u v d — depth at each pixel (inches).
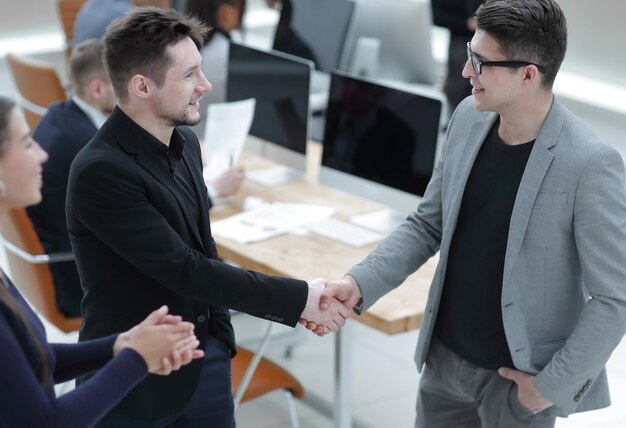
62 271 148.4
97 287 97.1
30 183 75.0
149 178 94.9
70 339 182.5
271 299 97.9
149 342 78.9
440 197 105.4
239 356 138.9
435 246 107.0
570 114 93.4
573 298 95.2
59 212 145.9
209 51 190.9
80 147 144.3
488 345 99.0
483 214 96.7
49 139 145.6
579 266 94.3
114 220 92.7
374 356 183.0
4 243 153.0
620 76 267.4
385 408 164.1
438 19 223.3
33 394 71.7
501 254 96.0
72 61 145.7
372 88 152.7
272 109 173.8
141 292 96.7
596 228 89.0
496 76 89.7
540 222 91.9
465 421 108.2
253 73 176.1
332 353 183.6
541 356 96.1
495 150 96.0
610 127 255.9
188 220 98.3
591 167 89.3
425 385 108.3
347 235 145.3
